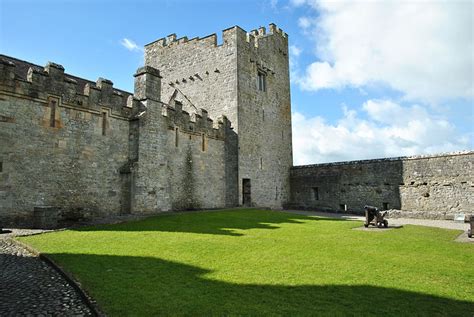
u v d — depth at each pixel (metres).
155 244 10.28
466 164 23.72
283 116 33.47
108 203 17.20
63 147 15.49
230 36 27.78
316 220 19.12
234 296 6.16
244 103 27.64
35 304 5.64
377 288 6.69
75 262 7.94
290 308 5.67
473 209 23.09
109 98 17.72
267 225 15.62
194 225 14.57
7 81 13.71
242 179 26.67
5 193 13.34
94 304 5.62
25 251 8.96
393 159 27.25
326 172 31.17
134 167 17.67
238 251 9.67
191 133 23.61
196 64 29.59
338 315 5.43
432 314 5.52
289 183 33.47
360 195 28.72
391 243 11.41
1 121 13.43
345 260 8.85
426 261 8.85
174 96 30.58
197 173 23.83
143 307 5.57
